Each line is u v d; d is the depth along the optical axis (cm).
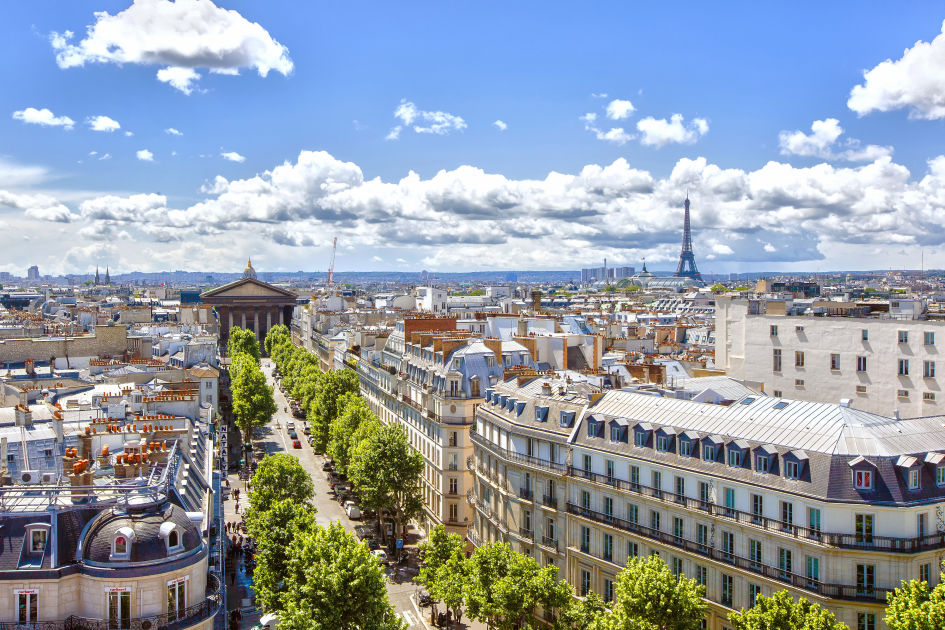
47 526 8512
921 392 15475
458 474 19138
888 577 10112
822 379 17175
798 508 10662
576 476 13900
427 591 15638
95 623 8256
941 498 10369
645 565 10800
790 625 9419
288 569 12200
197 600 8906
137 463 10625
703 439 12106
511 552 12850
